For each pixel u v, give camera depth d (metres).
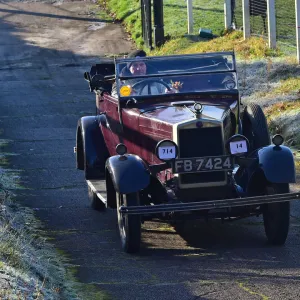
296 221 29.28
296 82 53.94
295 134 44.38
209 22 81.00
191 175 24.91
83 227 29.12
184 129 24.73
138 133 27.47
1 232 24.03
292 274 22.38
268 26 64.25
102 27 90.88
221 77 28.58
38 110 58.47
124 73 28.78
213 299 20.27
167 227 28.78
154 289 21.22
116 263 24.02
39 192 35.25
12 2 104.00
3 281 19.56
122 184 24.31
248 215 25.91
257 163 25.41
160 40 77.81
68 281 21.86
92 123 32.12
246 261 23.94
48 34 88.38
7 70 74.31
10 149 45.66
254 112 28.81
